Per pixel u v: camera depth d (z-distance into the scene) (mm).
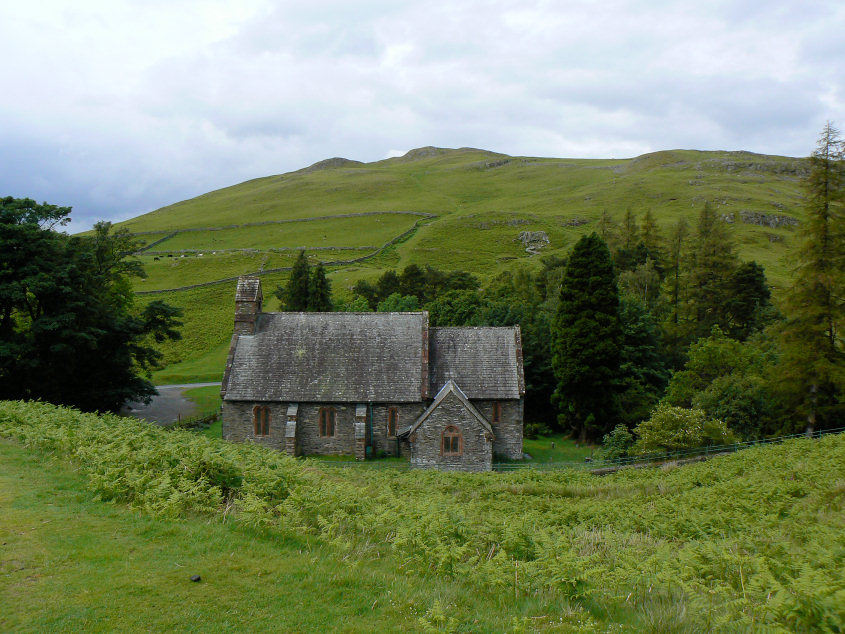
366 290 101250
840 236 41812
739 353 52281
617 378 53656
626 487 29609
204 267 132125
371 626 10492
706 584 12773
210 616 10672
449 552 13578
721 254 86500
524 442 52562
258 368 46688
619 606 11656
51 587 11492
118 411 54406
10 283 42938
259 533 14969
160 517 15531
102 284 58188
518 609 11484
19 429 25500
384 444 45562
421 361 47062
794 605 10078
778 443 40281
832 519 18000
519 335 49000
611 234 122625
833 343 43750
